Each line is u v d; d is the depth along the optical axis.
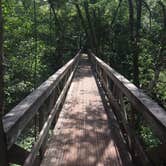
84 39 48.22
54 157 4.32
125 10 34.91
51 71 30.45
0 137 1.88
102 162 4.19
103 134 5.42
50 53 31.92
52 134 5.37
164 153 2.42
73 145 4.82
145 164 3.00
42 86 4.20
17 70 19.78
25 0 31.53
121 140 4.86
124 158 4.21
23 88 17.89
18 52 20.81
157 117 2.31
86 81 13.17
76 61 19.28
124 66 28.73
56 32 35.62
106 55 31.20
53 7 34.28
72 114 6.90
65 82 9.27
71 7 39.53
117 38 32.78
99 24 35.34
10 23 20.27
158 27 24.27
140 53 20.61
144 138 9.91
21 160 2.54
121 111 4.96
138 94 3.33
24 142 6.50
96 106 7.83
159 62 20.19
